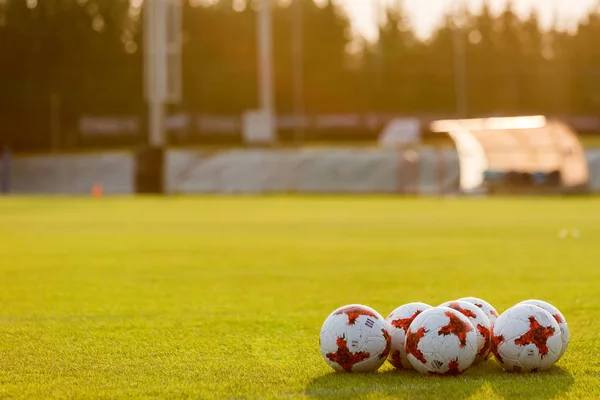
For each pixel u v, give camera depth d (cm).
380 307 962
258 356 679
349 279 1223
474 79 8375
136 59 8050
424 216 2984
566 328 607
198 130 7081
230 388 569
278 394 548
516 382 567
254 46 8438
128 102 7944
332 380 577
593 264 1402
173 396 551
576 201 4269
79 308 954
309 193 5619
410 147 5547
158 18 5034
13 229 2344
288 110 8338
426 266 1395
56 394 559
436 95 8325
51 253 1644
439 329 570
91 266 1410
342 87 8431
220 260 1504
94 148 7400
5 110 7650
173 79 5128
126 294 1071
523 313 593
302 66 8394
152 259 1527
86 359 672
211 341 748
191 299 1025
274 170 5859
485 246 1770
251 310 936
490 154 5494
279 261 1487
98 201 4366
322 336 594
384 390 546
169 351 703
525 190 5097
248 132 5578
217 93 8031
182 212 3288
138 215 3078
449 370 570
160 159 5219
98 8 8119
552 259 1491
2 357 680
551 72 8344
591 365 625
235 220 2753
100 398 548
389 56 8462
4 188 6034
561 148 5097
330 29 8462
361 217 2917
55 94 7756
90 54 7962
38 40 7819
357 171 5812
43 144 7625
